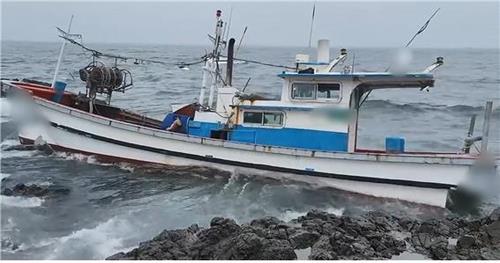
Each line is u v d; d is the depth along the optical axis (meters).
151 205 12.39
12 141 17.86
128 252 8.91
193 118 15.56
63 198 12.59
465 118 29.09
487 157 12.87
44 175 14.48
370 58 90.50
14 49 117.06
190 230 9.77
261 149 14.15
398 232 10.35
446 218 11.33
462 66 76.88
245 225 9.73
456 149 20.77
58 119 16.00
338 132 13.80
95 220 11.22
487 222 10.67
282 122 14.28
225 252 8.61
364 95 15.55
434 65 13.19
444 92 42.69
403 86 14.03
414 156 13.10
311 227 9.78
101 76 16.09
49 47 137.38
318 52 14.51
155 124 17.27
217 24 15.28
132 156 15.38
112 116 17.02
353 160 13.52
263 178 14.38
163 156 15.07
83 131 15.72
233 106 14.66
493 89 44.59
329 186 13.94
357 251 8.91
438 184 13.07
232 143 14.37
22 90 16.39
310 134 14.02
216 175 14.70
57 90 16.77
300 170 13.99
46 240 9.96
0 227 10.51
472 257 8.83
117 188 13.62
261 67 61.91
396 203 13.38
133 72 54.41
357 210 12.80
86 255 9.26
